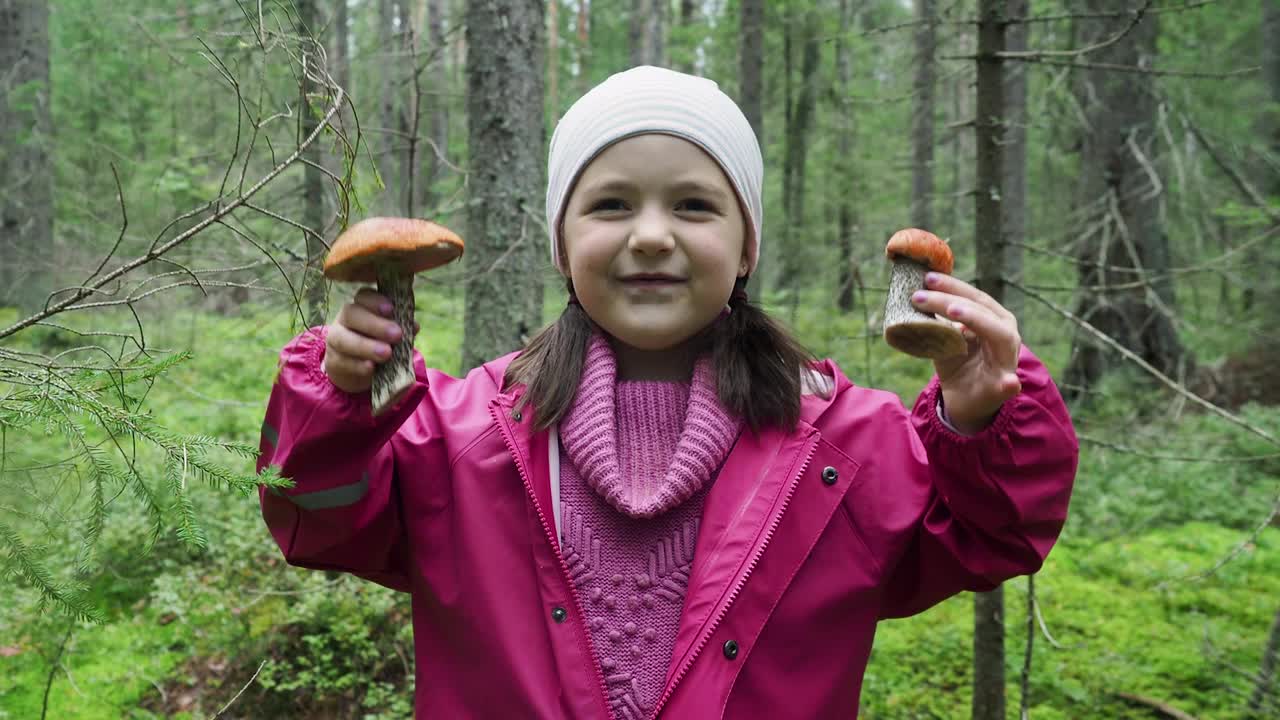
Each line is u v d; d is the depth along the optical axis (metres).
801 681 1.36
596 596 1.37
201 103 6.82
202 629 3.98
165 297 5.57
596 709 1.31
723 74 15.27
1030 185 12.77
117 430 1.26
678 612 1.37
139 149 9.99
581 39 20.48
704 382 1.46
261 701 3.66
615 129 1.39
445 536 1.44
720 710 1.29
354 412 1.21
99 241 5.30
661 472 1.43
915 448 1.47
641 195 1.39
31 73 10.01
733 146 1.45
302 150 1.50
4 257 9.43
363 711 3.65
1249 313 8.05
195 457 1.23
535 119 4.09
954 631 4.52
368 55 5.15
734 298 1.55
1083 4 7.80
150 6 6.83
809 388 1.53
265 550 4.35
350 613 4.04
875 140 14.60
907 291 1.25
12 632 3.53
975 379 1.21
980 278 3.04
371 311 1.15
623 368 1.55
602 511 1.42
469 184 4.07
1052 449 1.24
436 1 14.45
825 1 14.59
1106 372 8.08
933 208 8.45
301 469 1.24
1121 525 6.11
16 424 1.21
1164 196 7.23
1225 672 4.08
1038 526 1.28
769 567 1.37
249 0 2.00
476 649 1.38
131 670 3.71
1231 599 4.95
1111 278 8.02
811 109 15.26
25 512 1.51
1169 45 9.11
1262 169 6.71
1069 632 4.54
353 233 1.11
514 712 1.34
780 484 1.39
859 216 13.67
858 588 1.39
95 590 4.26
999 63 2.91
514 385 1.56
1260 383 8.48
